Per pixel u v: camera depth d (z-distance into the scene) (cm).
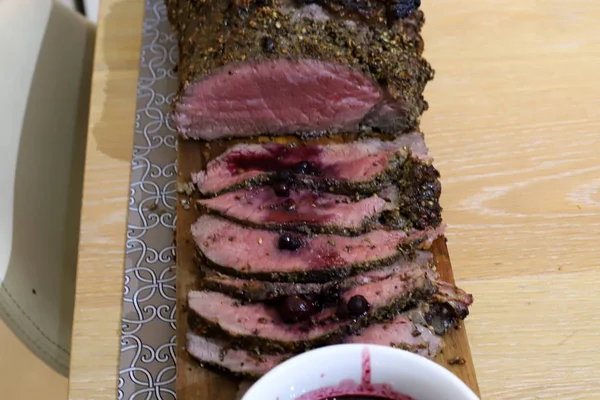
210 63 50
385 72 50
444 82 56
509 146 53
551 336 46
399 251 46
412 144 51
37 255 54
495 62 58
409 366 39
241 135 53
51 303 54
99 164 53
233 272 46
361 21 51
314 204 48
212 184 49
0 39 54
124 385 45
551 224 50
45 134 56
